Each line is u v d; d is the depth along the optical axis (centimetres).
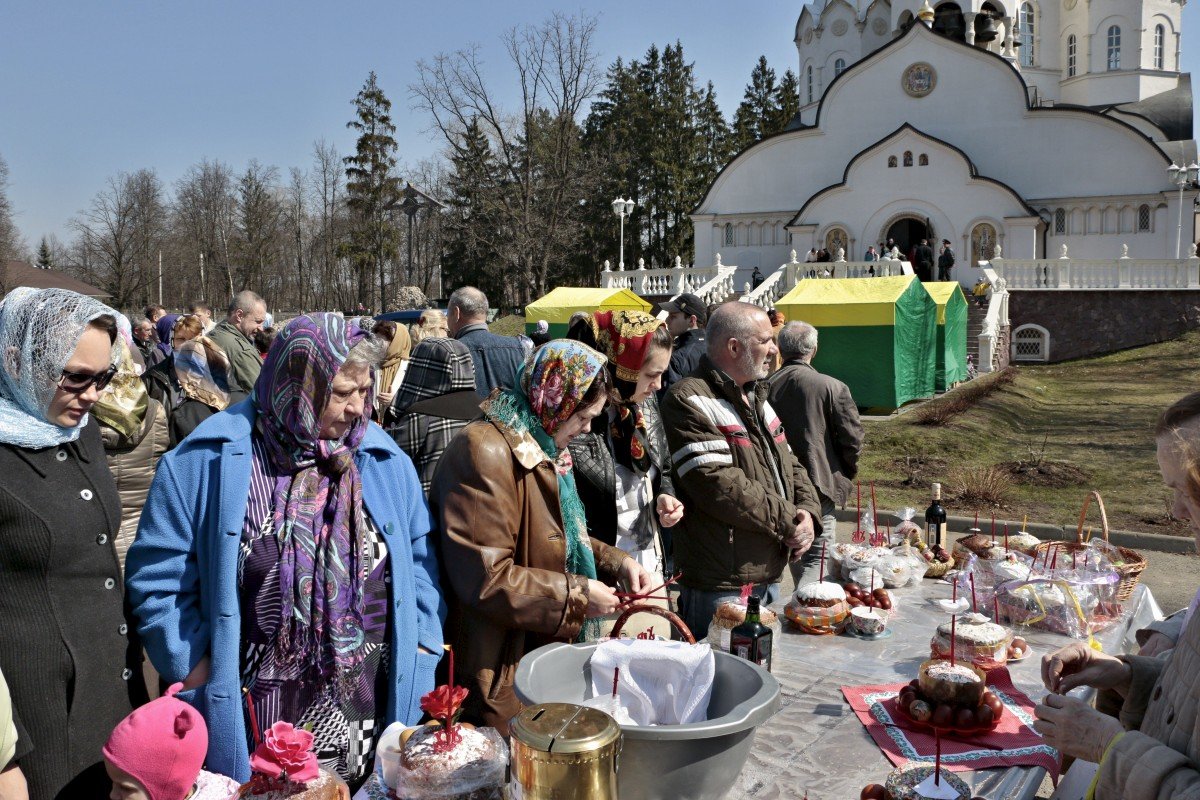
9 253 4869
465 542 242
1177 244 3350
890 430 1451
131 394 376
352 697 223
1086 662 231
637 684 216
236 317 662
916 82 3722
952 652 262
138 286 6562
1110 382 2231
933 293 2048
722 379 364
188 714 179
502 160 5381
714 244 4103
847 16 4809
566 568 266
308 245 7275
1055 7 4606
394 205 5044
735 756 187
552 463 257
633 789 181
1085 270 2916
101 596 224
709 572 362
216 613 210
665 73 6575
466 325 582
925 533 459
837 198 3753
